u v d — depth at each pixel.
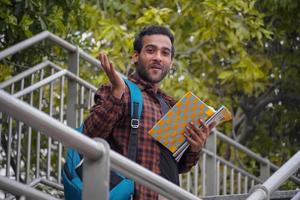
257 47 12.30
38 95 7.61
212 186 8.80
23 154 7.99
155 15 11.61
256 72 11.65
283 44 12.06
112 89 4.71
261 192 4.54
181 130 4.88
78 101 7.61
